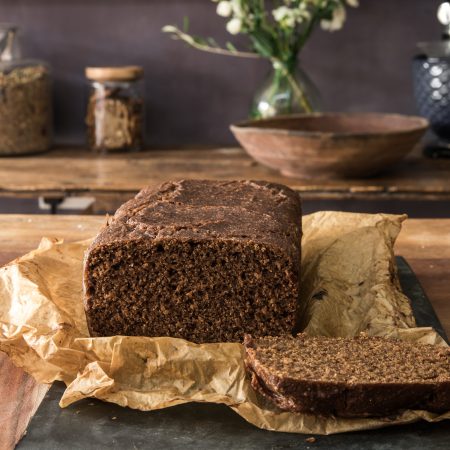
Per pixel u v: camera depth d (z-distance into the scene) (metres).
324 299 1.01
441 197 1.39
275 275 0.97
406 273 1.09
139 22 1.65
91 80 1.59
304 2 1.49
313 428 0.88
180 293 0.98
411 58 1.64
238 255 0.97
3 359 0.97
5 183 1.42
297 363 0.91
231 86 1.66
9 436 0.89
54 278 1.04
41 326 0.97
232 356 0.93
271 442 0.88
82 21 1.65
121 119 1.59
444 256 1.14
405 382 0.88
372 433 0.88
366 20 1.63
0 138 1.56
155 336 0.99
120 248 0.97
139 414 0.90
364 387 0.88
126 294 0.98
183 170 1.49
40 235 1.19
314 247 1.10
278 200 1.06
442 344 0.96
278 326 0.98
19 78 1.56
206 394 0.90
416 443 0.87
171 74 1.66
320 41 1.64
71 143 1.69
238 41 1.64
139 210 1.02
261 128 1.43
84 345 0.93
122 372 0.93
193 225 0.98
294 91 1.53
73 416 0.90
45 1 1.65
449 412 0.89
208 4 1.63
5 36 1.56
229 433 0.88
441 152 1.55
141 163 1.53
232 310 0.98
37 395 0.93
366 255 1.08
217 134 1.68
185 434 0.88
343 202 1.63
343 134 1.35
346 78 1.65
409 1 1.62
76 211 1.67
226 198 1.05
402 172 1.47
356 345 0.95
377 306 1.00
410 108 1.66
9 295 1.01
